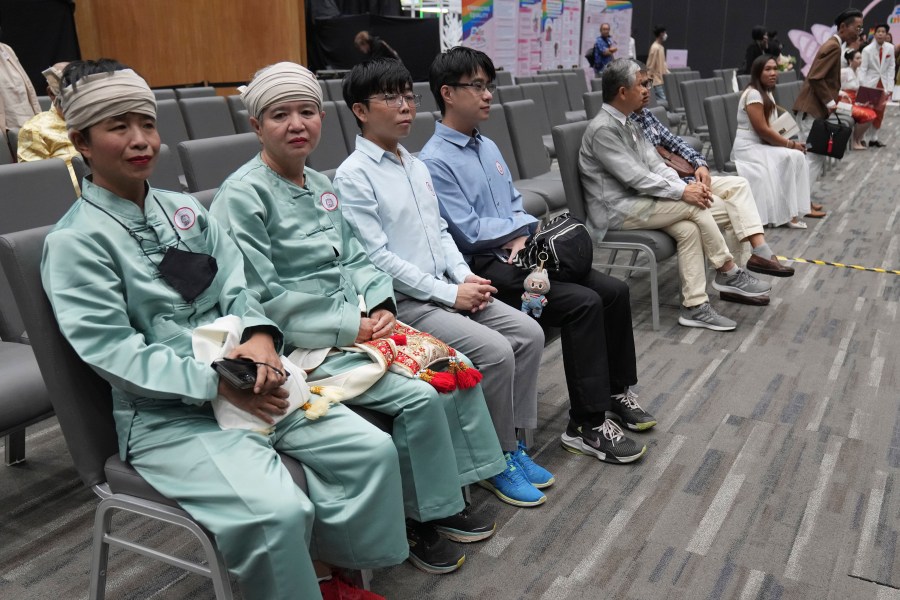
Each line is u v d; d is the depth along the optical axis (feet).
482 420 6.21
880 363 9.79
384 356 5.62
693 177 11.29
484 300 6.90
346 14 34.30
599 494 6.96
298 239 5.77
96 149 4.53
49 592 5.71
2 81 13.80
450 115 7.72
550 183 13.12
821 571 5.90
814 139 18.17
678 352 10.15
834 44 18.29
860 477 7.20
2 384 5.42
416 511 5.67
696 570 5.91
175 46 27.81
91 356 4.35
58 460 7.62
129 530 6.51
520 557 6.09
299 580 4.29
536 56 34.14
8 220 6.99
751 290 11.86
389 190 6.72
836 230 16.56
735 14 52.95
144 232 4.78
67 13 24.61
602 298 7.70
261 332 4.96
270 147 5.66
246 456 4.49
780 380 9.31
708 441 7.89
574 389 7.45
